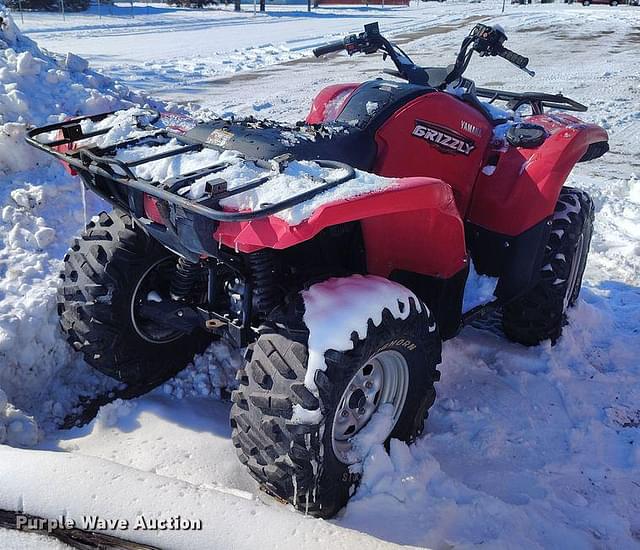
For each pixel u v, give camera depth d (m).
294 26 21.69
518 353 3.45
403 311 2.28
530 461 2.69
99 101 4.76
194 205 1.91
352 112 2.83
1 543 1.79
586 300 4.10
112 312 2.68
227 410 2.88
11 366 2.81
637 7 34.78
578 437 2.84
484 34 3.37
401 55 3.53
